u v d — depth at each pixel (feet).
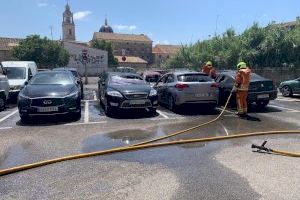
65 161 19.61
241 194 14.48
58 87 33.19
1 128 29.22
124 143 23.75
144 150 21.99
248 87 35.22
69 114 36.14
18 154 21.01
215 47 111.75
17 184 15.99
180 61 143.13
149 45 405.59
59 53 198.70
